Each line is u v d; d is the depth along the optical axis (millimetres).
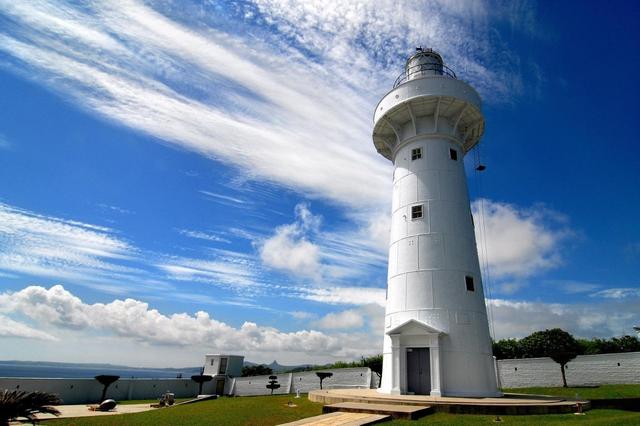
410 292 22719
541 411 15930
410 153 26250
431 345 20672
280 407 19641
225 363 48719
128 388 37500
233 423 15289
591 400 19531
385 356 23203
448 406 16344
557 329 32188
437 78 25250
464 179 26234
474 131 27844
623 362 29062
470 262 23281
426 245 23328
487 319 23062
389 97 26594
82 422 16312
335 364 45469
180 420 16344
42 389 30469
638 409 19703
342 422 13148
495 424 13523
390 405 16734
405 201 25188
